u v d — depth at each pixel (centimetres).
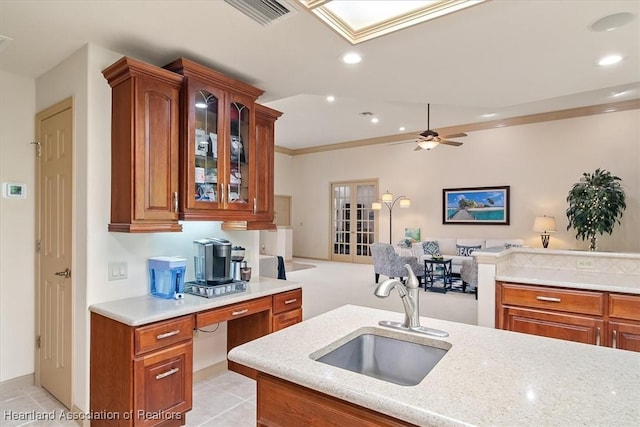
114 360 207
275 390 118
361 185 979
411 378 145
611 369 113
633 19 195
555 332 251
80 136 235
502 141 760
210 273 263
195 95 241
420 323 161
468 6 180
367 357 155
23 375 282
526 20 196
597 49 232
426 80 289
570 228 689
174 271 243
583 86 305
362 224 977
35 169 288
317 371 110
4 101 274
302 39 222
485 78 286
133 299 240
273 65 261
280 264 516
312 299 567
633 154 634
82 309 231
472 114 707
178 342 217
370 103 627
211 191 253
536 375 108
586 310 241
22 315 282
